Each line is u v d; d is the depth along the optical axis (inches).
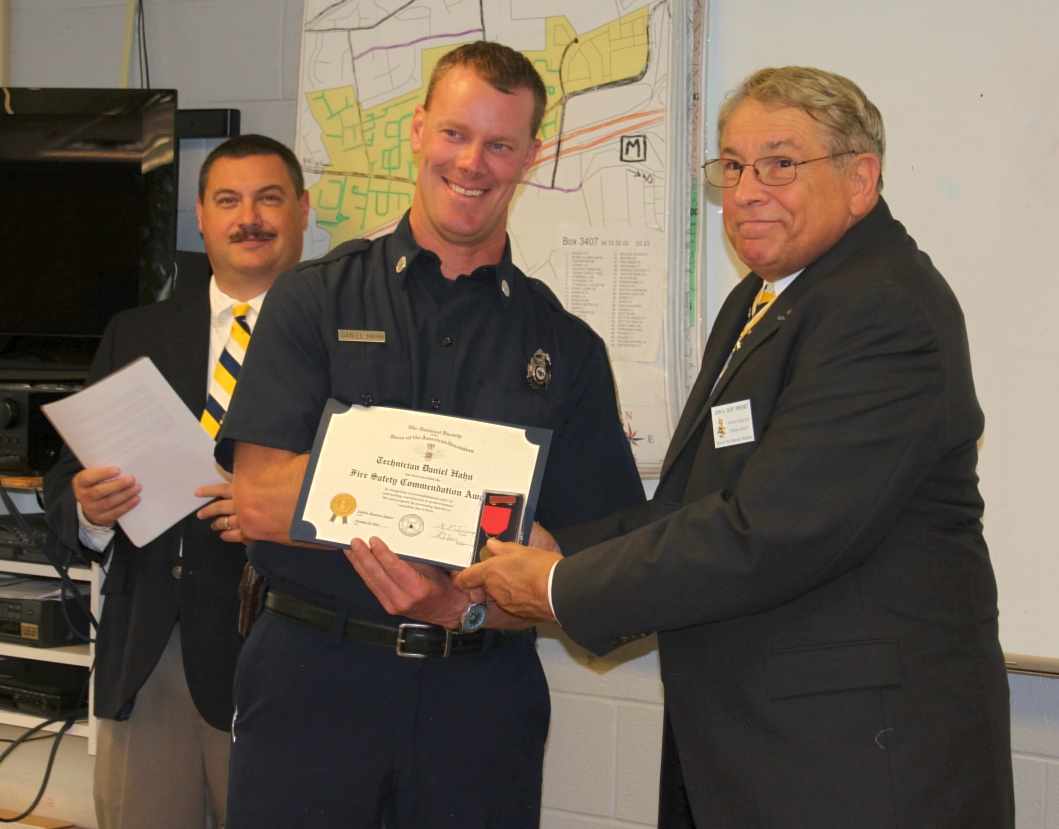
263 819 64.2
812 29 94.6
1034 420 87.4
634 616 56.5
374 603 64.5
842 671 54.9
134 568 86.9
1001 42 88.7
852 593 56.1
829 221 60.4
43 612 101.2
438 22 105.6
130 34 120.1
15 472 101.7
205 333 91.1
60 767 104.6
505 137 66.0
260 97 116.0
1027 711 89.4
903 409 54.8
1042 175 87.6
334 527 60.6
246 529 64.6
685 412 68.5
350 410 62.9
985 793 55.3
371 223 108.0
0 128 111.7
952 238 90.0
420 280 69.3
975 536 59.7
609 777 103.2
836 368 55.4
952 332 57.4
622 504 73.4
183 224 119.2
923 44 90.9
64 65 123.6
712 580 54.8
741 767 56.9
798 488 54.2
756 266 62.7
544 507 72.7
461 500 61.3
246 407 65.2
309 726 64.3
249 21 116.3
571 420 72.4
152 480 82.4
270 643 66.0
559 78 100.8
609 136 99.2
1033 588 87.3
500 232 70.4
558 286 100.4
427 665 64.6
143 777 86.0
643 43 98.1
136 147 108.9
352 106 108.7
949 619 56.5
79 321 110.2
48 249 110.9
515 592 60.6
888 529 55.4
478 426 62.7
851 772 53.9
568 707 104.7
